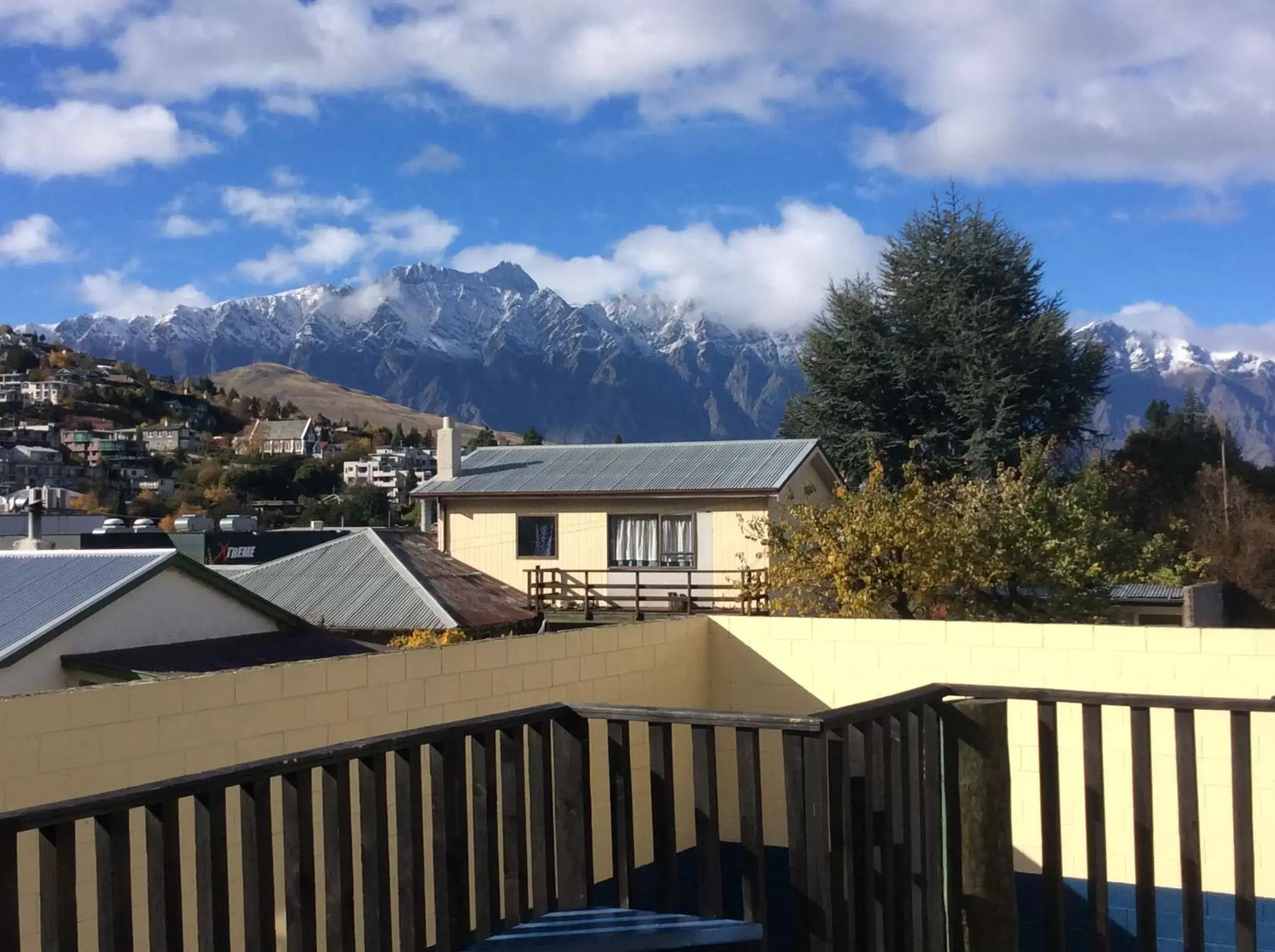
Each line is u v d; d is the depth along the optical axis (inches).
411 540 960.9
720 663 398.9
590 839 191.9
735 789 380.2
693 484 887.1
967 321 1226.0
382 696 272.7
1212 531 1122.7
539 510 938.7
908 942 185.3
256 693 243.3
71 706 210.1
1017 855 350.6
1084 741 204.5
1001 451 1182.9
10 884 123.8
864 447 1242.0
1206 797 331.9
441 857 170.9
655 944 173.9
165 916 136.6
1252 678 331.3
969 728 201.6
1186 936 200.5
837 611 636.7
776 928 367.2
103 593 457.4
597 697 342.0
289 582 871.1
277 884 239.6
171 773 225.6
